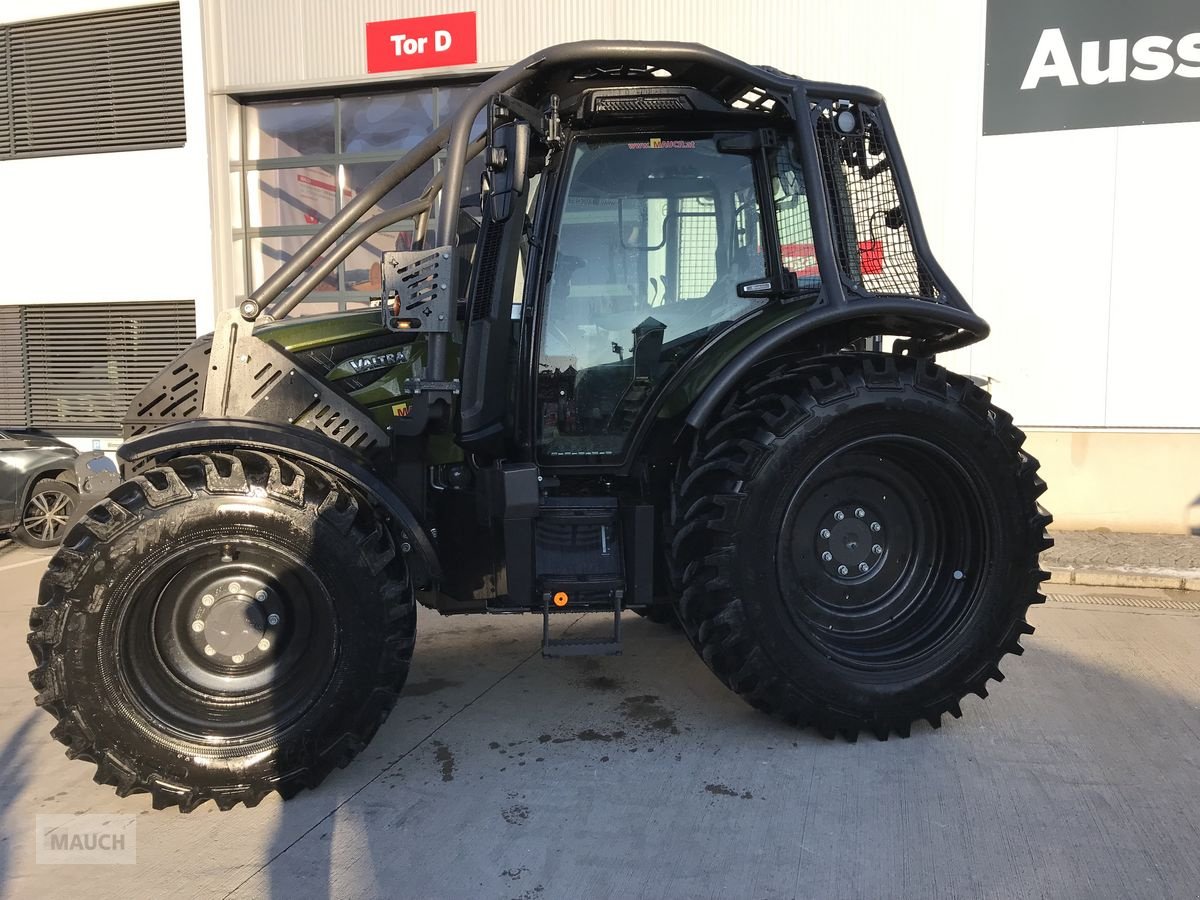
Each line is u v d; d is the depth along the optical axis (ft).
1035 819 8.13
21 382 28.63
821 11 21.49
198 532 8.27
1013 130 20.63
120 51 26.99
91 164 27.17
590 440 10.20
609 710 10.92
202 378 11.02
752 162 10.18
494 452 10.05
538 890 7.09
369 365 10.50
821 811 8.32
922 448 9.78
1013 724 10.34
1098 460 21.11
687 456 10.07
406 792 8.82
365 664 8.64
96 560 8.09
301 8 25.05
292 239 26.78
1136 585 17.13
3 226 28.02
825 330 10.53
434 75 24.34
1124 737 9.93
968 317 10.08
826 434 9.38
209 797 8.43
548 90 10.30
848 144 10.02
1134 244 20.25
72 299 27.76
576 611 9.69
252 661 8.72
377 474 9.30
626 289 10.12
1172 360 20.33
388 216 11.47
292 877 7.34
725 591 9.33
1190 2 19.40
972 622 10.06
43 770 9.56
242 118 26.66
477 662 12.80
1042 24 20.21
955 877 7.21
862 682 9.73
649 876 7.27
